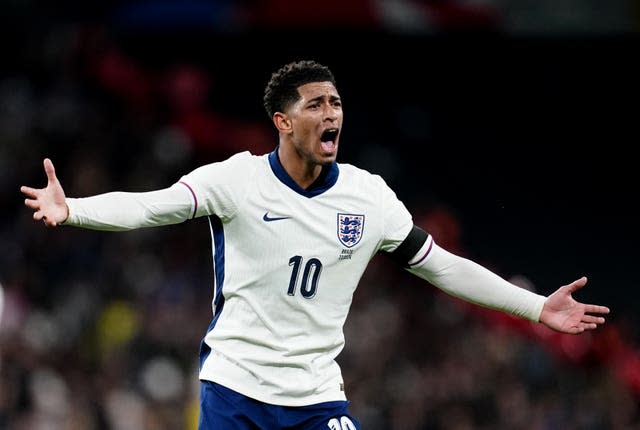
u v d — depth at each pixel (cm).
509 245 6397
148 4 6347
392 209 1755
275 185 1695
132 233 5238
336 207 1706
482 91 6712
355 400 4591
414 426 4494
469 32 6362
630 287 6238
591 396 4716
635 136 6600
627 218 6444
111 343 4756
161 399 4494
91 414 4181
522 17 6269
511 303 1775
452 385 4619
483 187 6562
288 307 1680
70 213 1603
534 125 6688
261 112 6731
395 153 6638
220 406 1681
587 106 6669
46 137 5759
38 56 6338
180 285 5138
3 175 5534
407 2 6269
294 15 6184
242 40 6688
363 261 1730
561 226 6444
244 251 1686
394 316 5038
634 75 6538
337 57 6662
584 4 6238
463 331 4997
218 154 6206
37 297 4888
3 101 5944
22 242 5103
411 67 6675
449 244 5641
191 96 6322
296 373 1680
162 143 5934
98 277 5059
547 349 4834
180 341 4797
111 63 6338
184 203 1666
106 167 5656
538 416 4562
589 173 6569
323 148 1683
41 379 4197
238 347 1688
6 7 6469
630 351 5169
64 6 6556
